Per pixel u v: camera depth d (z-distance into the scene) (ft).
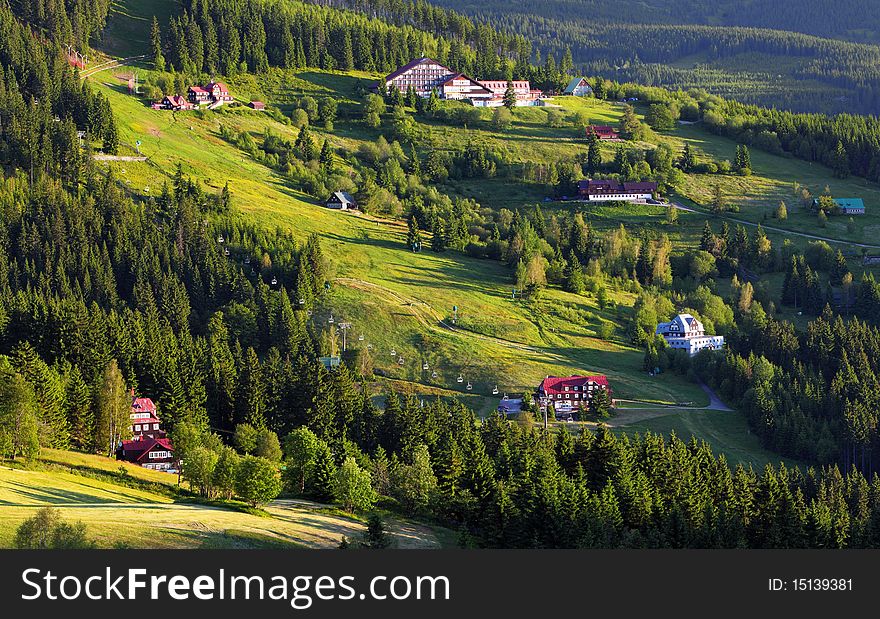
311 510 601.62
